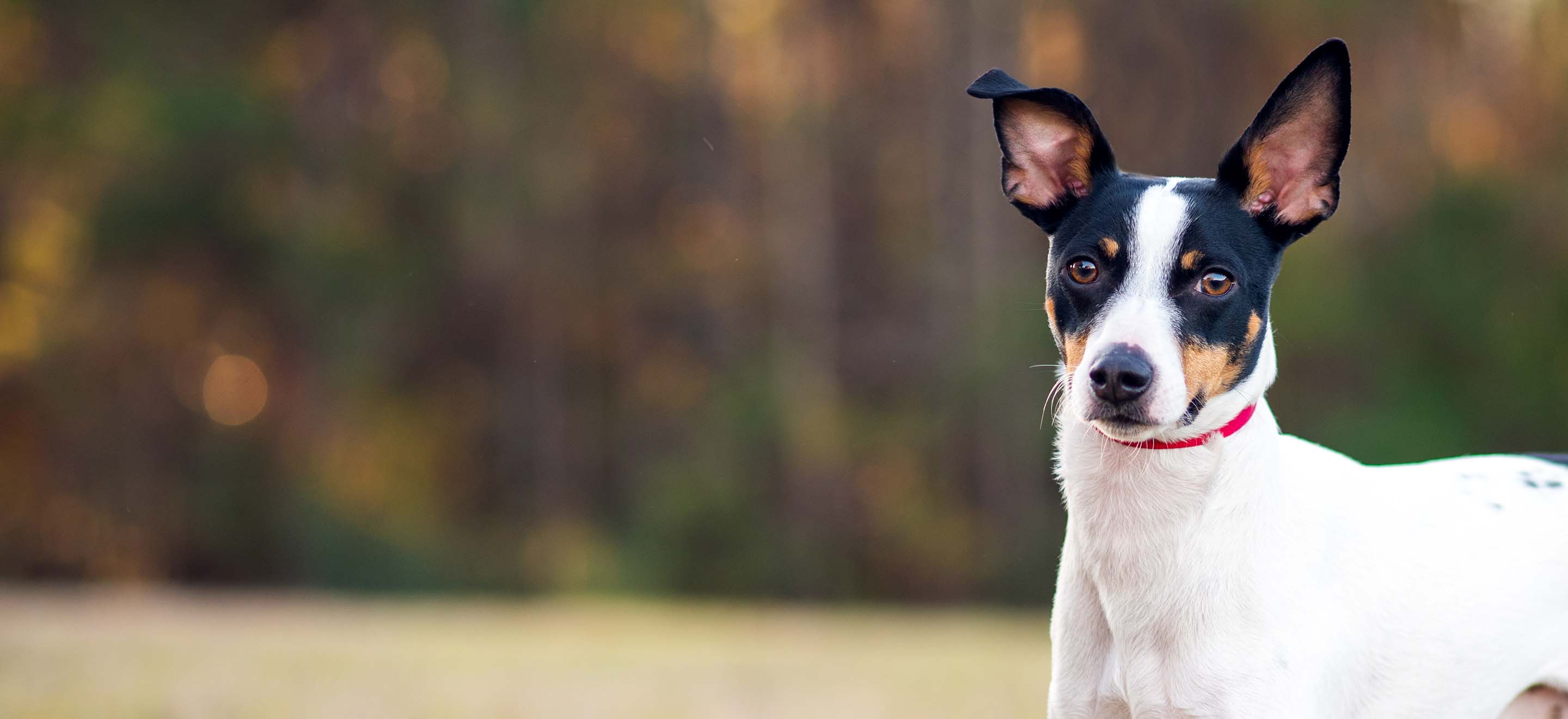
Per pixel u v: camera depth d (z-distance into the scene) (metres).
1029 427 25.83
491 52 28.52
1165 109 27.09
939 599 25.25
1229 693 3.97
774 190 29.47
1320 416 24.50
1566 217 25.77
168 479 26.44
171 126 26.09
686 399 28.59
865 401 28.64
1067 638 4.27
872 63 30.23
